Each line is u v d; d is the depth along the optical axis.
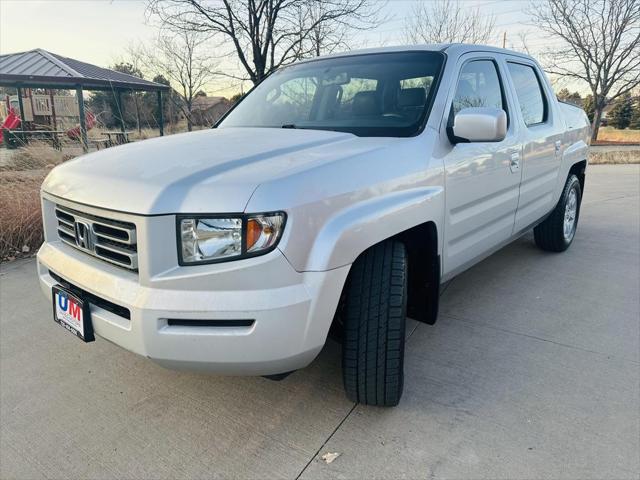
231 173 1.96
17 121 14.14
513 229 3.74
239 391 2.62
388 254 2.28
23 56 16.45
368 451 2.14
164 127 17.12
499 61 3.60
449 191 2.71
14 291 4.08
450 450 2.14
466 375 2.73
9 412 2.48
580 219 6.54
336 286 2.00
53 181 2.39
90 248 2.15
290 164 2.05
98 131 12.07
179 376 2.79
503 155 3.29
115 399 2.58
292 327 1.88
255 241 1.82
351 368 2.26
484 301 3.77
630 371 2.75
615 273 4.37
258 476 2.02
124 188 1.97
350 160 2.18
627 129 40.59
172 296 1.84
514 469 2.02
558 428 2.27
